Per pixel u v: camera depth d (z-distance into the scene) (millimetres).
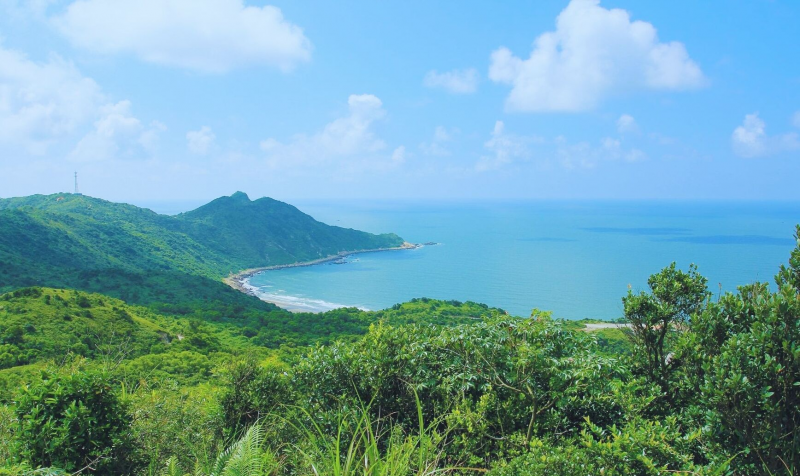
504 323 5066
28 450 4754
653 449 2988
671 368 4516
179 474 4477
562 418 4355
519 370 4426
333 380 5609
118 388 5859
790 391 3035
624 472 2932
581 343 4949
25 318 38000
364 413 3750
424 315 68000
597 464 3057
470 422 4266
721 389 3043
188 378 25453
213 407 6227
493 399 4477
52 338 35062
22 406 4996
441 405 4859
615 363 4426
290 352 40469
